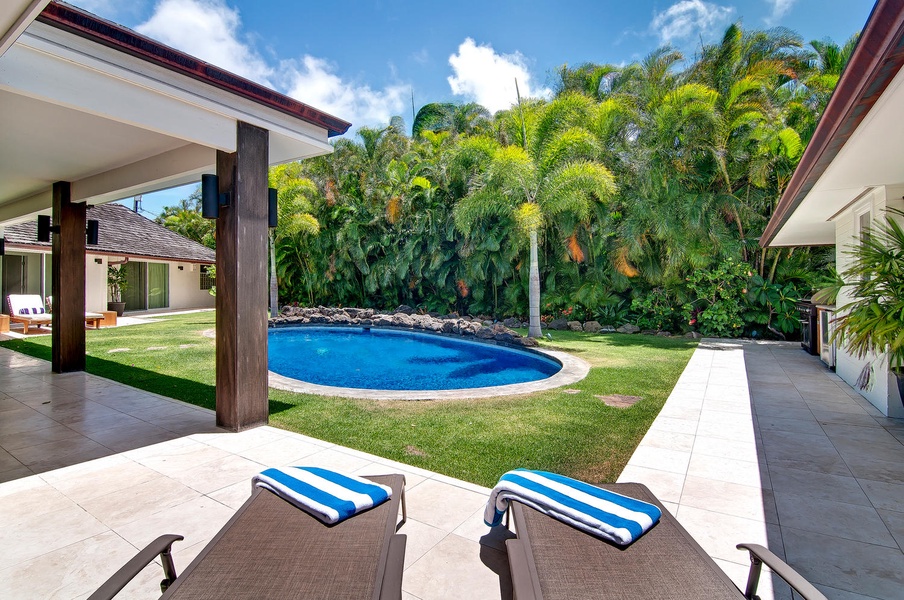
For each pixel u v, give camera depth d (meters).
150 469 3.46
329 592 1.52
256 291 4.49
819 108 12.00
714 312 11.50
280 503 2.11
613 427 4.53
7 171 6.39
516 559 1.67
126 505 2.90
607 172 10.88
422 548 2.43
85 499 2.98
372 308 18.08
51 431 4.34
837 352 6.99
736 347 9.87
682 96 11.54
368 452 3.86
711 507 2.88
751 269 11.40
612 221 12.80
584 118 12.13
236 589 1.53
